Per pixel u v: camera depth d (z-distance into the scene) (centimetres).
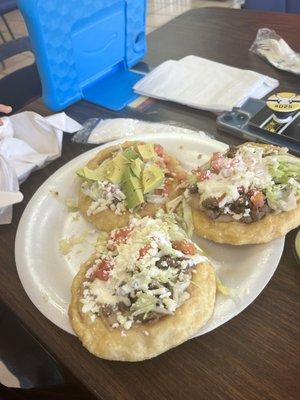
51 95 39
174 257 24
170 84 41
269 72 41
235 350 21
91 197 30
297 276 24
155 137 35
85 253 28
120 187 30
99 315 22
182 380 20
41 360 32
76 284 24
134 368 21
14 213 31
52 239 29
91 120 38
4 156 32
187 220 27
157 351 21
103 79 44
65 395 27
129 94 42
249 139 33
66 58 38
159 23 109
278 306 22
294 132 32
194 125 37
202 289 23
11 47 50
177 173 31
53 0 34
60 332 23
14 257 27
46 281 25
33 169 34
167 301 22
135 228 26
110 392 20
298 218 26
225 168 28
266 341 21
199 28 51
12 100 51
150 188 29
